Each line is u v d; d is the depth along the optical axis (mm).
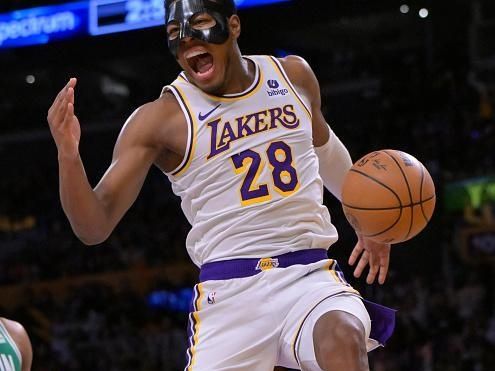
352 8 13859
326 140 4102
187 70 3689
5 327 3049
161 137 3674
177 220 17938
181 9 3631
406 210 3539
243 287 3584
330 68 20406
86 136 21000
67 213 3416
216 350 3611
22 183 20516
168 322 14289
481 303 12742
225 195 3627
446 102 17672
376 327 3723
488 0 17562
